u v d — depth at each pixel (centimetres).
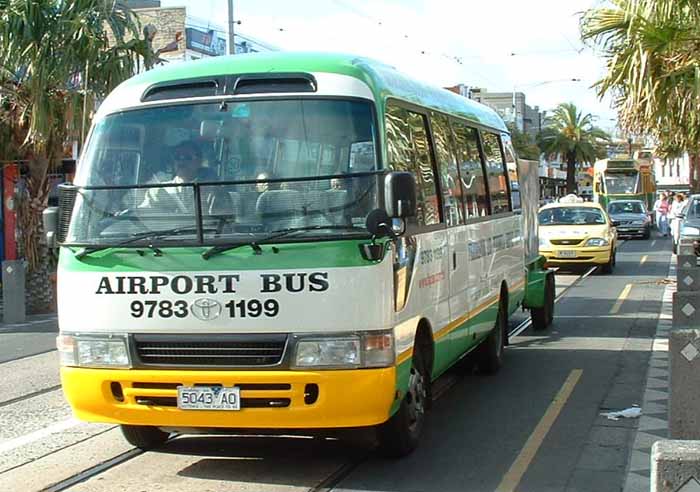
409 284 681
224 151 660
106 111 704
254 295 614
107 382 643
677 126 1065
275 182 627
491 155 1087
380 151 650
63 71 1540
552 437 791
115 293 640
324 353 607
